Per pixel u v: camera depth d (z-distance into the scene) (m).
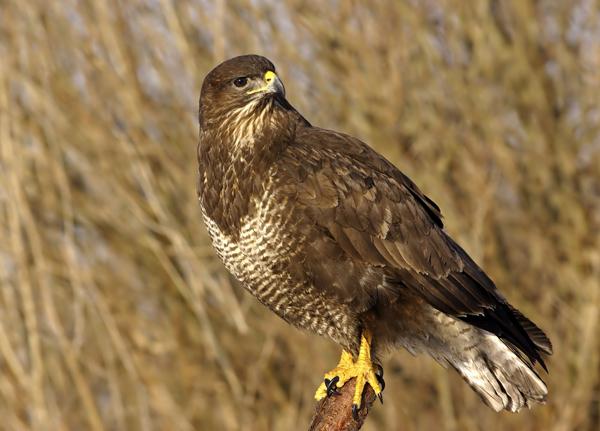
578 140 16.27
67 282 15.95
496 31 16.00
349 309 9.27
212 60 15.17
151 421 16.03
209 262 15.66
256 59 9.39
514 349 9.51
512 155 16.05
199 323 16.30
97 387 16.02
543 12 16.20
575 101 16.25
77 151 15.71
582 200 16.25
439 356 9.59
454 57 15.73
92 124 15.57
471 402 15.73
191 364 16.34
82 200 16.11
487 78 15.91
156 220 15.95
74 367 14.74
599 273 15.81
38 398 14.17
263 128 9.18
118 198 16.11
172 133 15.67
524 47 16.06
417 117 15.64
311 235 9.11
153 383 15.95
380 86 15.53
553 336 15.89
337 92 15.47
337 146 9.37
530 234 16.16
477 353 9.52
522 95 16.09
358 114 15.48
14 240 14.27
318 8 15.40
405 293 9.34
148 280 16.66
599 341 15.65
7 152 14.39
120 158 15.76
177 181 15.77
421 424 15.73
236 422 16.03
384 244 9.21
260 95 9.20
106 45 15.30
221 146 9.27
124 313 16.22
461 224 15.55
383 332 9.34
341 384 9.16
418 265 9.28
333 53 15.45
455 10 15.77
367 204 9.18
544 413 15.62
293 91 15.20
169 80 15.40
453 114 15.78
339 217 9.11
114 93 15.41
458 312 9.36
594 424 15.87
